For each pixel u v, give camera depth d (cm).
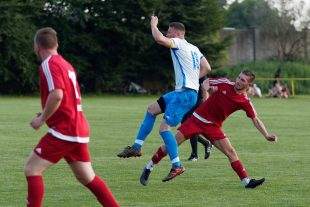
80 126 1131
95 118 3778
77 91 1135
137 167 1933
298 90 8412
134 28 7525
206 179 1738
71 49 7531
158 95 7550
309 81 8438
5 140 2591
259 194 1535
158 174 1811
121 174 1803
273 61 9344
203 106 1627
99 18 7400
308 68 8694
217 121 1623
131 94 7700
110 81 7625
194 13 7662
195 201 1446
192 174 1817
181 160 2102
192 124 1633
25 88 7244
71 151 1131
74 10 7381
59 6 7388
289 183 1688
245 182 1598
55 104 1091
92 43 7394
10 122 3394
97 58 7606
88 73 7600
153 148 2419
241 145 2550
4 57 6938
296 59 9888
